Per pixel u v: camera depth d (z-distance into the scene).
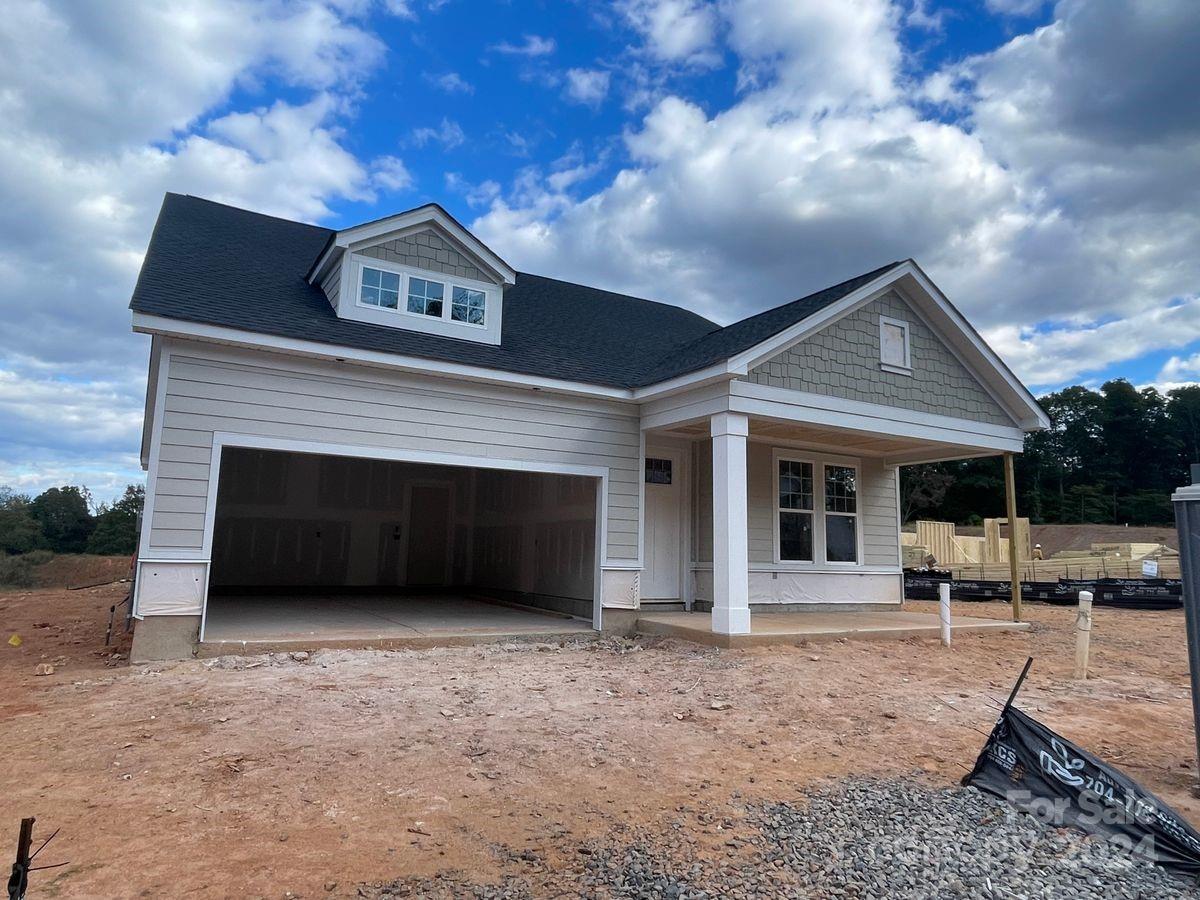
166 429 7.43
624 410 10.46
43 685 6.16
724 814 3.70
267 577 14.46
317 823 3.43
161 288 8.11
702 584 11.67
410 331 9.60
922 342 10.88
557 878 2.96
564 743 4.82
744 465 8.91
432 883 2.88
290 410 8.12
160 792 3.76
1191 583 4.35
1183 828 3.31
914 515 49.16
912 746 5.04
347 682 6.36
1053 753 3.88
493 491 14.61
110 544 38.19
